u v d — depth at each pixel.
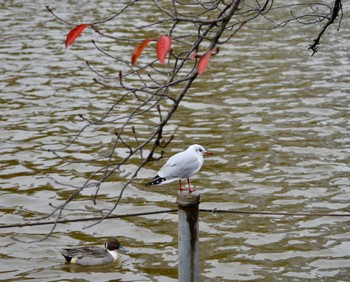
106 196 16.94
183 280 8.62
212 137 20.55
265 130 21.08
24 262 14.03
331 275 13.54
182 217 8.45
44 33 33.59
